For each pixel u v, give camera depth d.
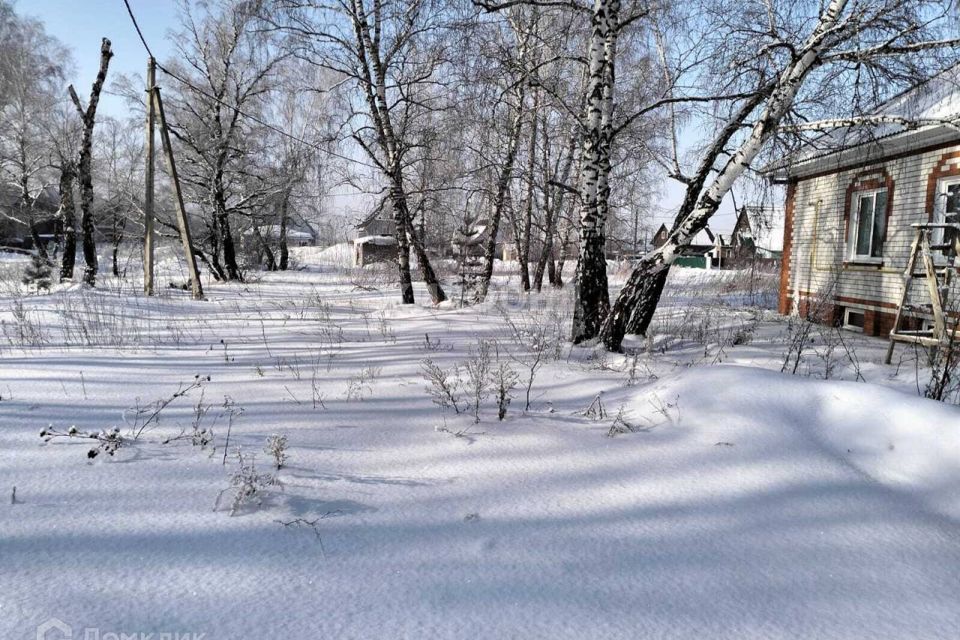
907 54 6.47
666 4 8.68
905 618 2.20
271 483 3.16
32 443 3.63
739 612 2.20
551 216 20.09
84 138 17.41
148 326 9.36
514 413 4.69
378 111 13.62
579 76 14.86
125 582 2.21
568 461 3.70
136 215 26.36
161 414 4.38
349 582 2.30
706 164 8.86
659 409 4.55
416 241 14.59
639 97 12.29
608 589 2.32
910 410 3.86
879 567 2.56
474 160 15.23
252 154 24.36
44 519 2.66
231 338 8.47
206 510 2.85
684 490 3.30
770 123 6.53
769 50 7.26
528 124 17.88
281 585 2.25
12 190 26.97
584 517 2.96
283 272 33.09
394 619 2.07
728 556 2.62
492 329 9.65
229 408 4.61
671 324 10.30
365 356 7.04
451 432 4.20
